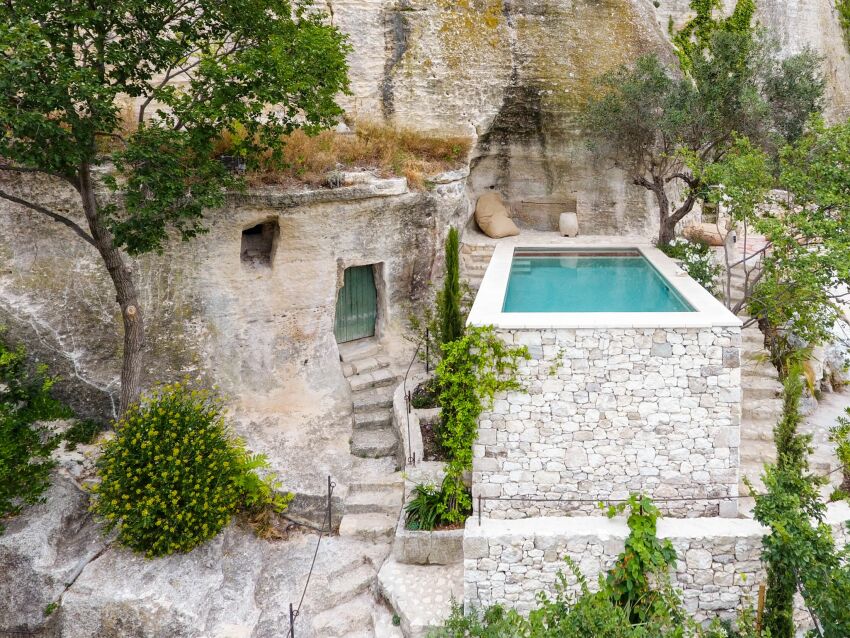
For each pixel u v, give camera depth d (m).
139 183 7.78
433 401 10.72
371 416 10.88
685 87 11.31
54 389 9.38
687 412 7.72
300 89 8.34
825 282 8.57
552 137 14.05
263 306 10.63
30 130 6.84
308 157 10.57
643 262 11.90
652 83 11.76
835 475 8.69
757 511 7.01
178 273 9.76
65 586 7.49
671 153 12.09
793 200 9.52
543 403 7.81
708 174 9.71
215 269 10.04
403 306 12.55
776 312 9.73
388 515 9.23
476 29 13.16
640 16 13.93
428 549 8.29
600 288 9.93
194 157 8.55
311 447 10.21
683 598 7.62
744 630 6.79
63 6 7.09
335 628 7.84
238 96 8.20
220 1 8.25
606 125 12.02
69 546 7.98
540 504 8.08
